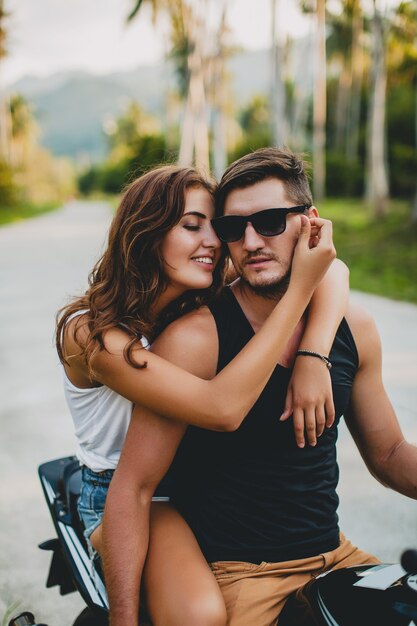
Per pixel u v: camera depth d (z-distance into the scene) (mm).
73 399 1857
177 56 32531
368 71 37719
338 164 34688
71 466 2229
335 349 1707
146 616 1534
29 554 2896
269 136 34000
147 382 1555
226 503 1598
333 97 43656
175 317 1840
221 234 1698
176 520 1653
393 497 3254
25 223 32562
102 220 32906
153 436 1591
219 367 1648
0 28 42531
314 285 1604
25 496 3412
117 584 1496
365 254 13578
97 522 1799
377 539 2889
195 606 1413
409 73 29328
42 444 4066
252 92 68062
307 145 39688
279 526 1589
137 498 1583
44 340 6824
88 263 13461
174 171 1776
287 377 1628
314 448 1631
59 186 95438
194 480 1651
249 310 1713
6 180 47562
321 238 1613
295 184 1667
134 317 1718
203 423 1530
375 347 1777
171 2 23625
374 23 21781
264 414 1592
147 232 1722
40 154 89000
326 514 1651
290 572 1562
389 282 9867
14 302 9141
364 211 25312
